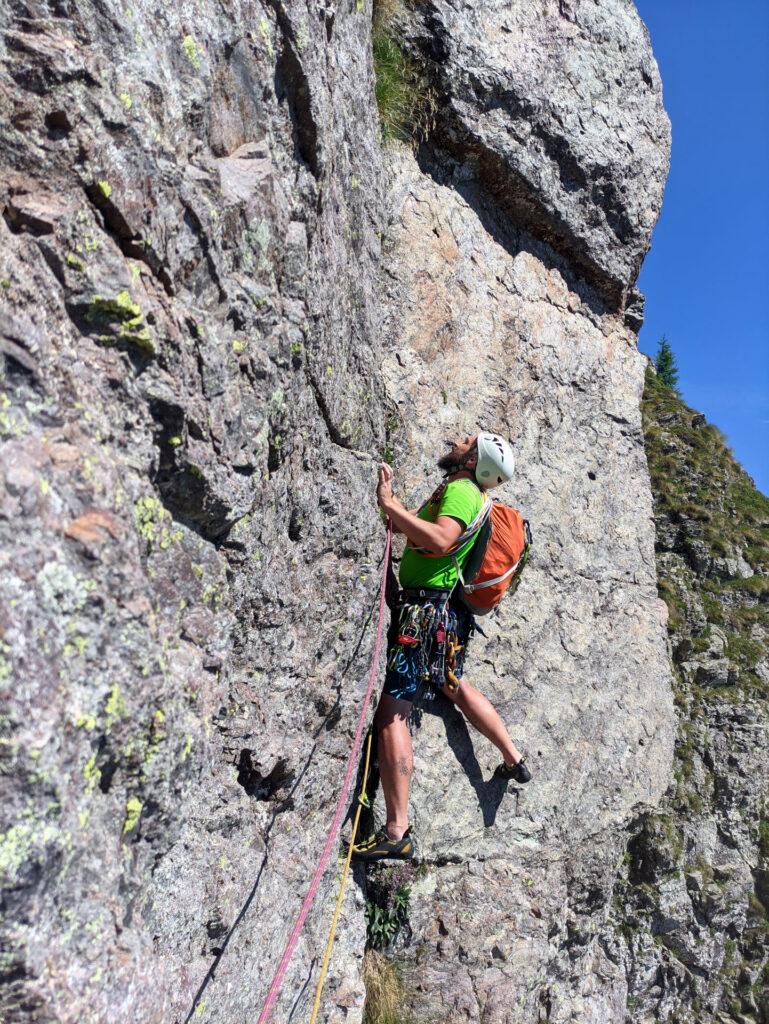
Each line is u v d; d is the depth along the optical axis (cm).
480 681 537
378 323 459
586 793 588
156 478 208
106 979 158
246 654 282
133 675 173
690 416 1184
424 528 394
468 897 491
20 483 148
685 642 912
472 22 557
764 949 768
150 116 203
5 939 135
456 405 546
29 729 140
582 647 611
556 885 553
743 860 796
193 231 219
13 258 160
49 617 150
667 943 744
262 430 258
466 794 502
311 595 333
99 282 182
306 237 306
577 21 634
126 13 199
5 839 135
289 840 328
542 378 617
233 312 243
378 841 431
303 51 295
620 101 662
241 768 289
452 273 559
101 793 170
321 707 351
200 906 236
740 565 994
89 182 181
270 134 287
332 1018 389
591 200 641
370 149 444
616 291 692
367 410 417
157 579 203
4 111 167
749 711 866
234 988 262
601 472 661
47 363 164
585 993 637
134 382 194
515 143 579
